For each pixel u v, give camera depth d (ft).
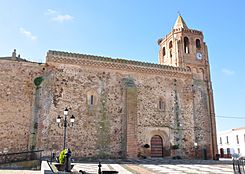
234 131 183.52
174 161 87.40
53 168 36.27
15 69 87.92
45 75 89.56
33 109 85.61
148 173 50.80
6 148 80.38
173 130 101.09
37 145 82.07
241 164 29.76
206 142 105.91
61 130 86.22
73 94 90.68
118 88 96.99
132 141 90.02
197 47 123.13
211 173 50.29
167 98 103.55
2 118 82.58
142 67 102.42
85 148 87.45
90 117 90.74
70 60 93.09
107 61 97.81
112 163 75.77
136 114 93.66
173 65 119.75
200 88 112.78
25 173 48.32
